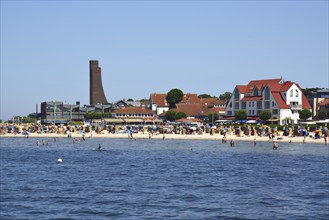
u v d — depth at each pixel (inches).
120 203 1967.3
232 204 1951.3
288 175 2763.3
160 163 3467.0
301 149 4522.6
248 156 3924.7
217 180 2581.2
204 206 1913.1
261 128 6333.7
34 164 3444.9
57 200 2030.0
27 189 2295.8
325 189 2281.0
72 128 7790.4
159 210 1851.6
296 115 7470.5
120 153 4355.3
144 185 2410.2
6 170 3070.9
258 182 2503.7
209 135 6628.9
